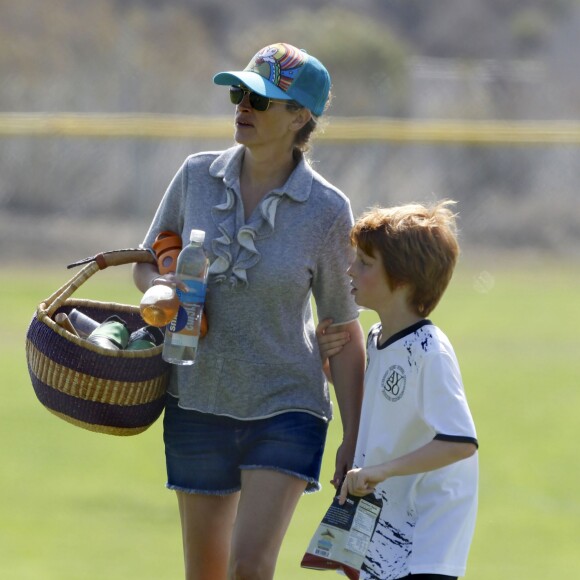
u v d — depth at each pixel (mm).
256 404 17016
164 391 17375
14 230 72500
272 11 129625
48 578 22875
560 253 76938
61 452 33438
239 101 16906
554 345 50656
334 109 88688
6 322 51125
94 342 17094
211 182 17391
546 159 81688
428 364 15242
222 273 16859
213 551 17734
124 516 27609
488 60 127750
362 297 15984
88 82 88250
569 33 130500
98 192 78938
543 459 33438
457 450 14820
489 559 24969
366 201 79875
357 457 16078
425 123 66688
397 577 15227
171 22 108438
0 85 87688
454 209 79750
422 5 136500
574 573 24000
